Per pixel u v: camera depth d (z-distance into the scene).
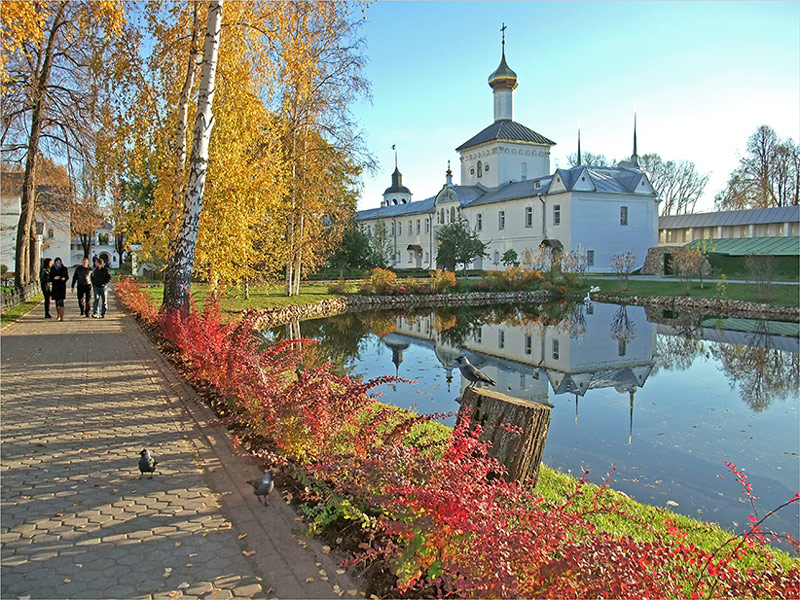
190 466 5.42
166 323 11.56
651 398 11.91
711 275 45.09
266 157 16.55
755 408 11.02
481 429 4.69
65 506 4.54
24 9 10.45
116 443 6.07
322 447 5.04
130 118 15.20
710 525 5.61
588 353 17.94
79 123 21.95
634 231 52.38
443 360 15.84
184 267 12.25
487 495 3.59
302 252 29.19
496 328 23.86
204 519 4.32
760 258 30.50
